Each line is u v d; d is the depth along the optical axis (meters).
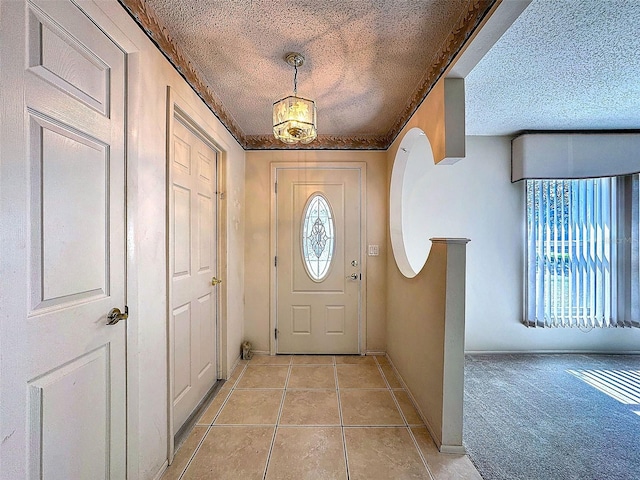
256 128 3.02
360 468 1.59
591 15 1.53
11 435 0.81
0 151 0.79
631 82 2.22
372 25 1.53
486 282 3.33
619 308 3.10
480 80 2.19
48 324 0.92
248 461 1.64
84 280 1.06
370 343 3.26
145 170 1.41
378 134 3.20
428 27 1.55
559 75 2.13
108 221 1.19
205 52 1.76
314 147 3.25
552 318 3.22
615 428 1.96
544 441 1.83
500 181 3.35
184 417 1.99
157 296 1.52
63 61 0.97
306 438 1.84
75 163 1.03
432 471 1.58
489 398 2.35
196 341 2.20
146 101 1.41
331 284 3.26
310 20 1.48
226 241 2.66
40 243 0.90
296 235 3.27
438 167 3.38
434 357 1.86
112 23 1.18
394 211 2.97
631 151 3.09
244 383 2.57
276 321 3.27
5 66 0.80
